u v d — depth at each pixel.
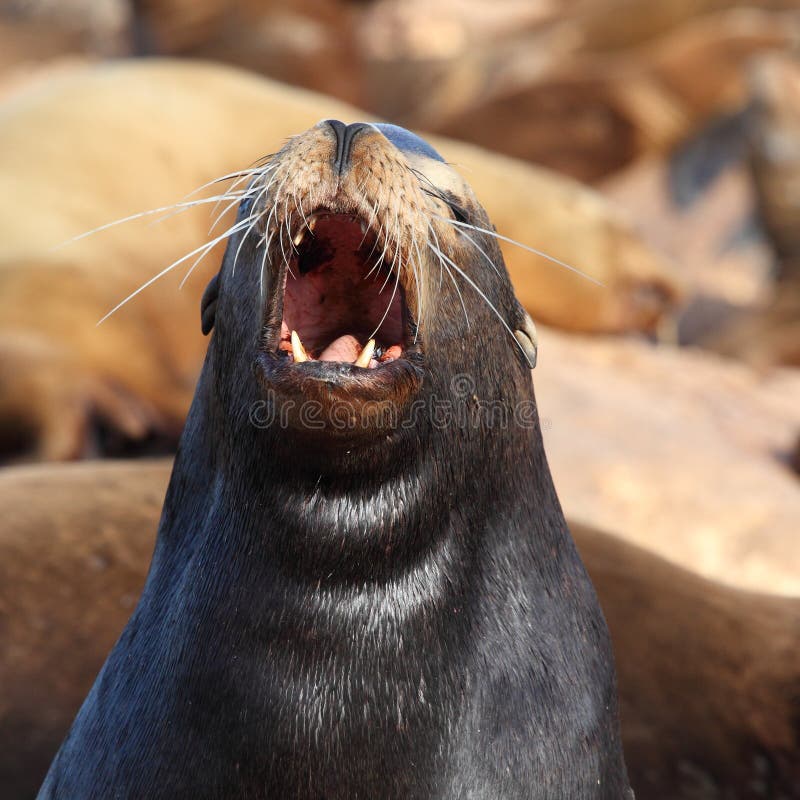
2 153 42.69
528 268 51.44
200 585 12.57
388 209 11.62
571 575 13.59
